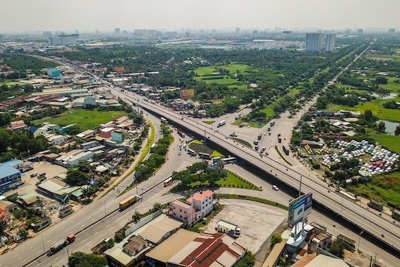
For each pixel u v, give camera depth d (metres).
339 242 137.62
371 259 129.88
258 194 183.75
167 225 147.75
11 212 163.88
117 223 156.12
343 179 197.75
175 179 192.50
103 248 134.50
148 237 138.88
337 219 159.50
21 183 194.38
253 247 139.12
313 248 134.00
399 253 132.50
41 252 136.00
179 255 126.50
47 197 180.38
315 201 169.50
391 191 187.25
